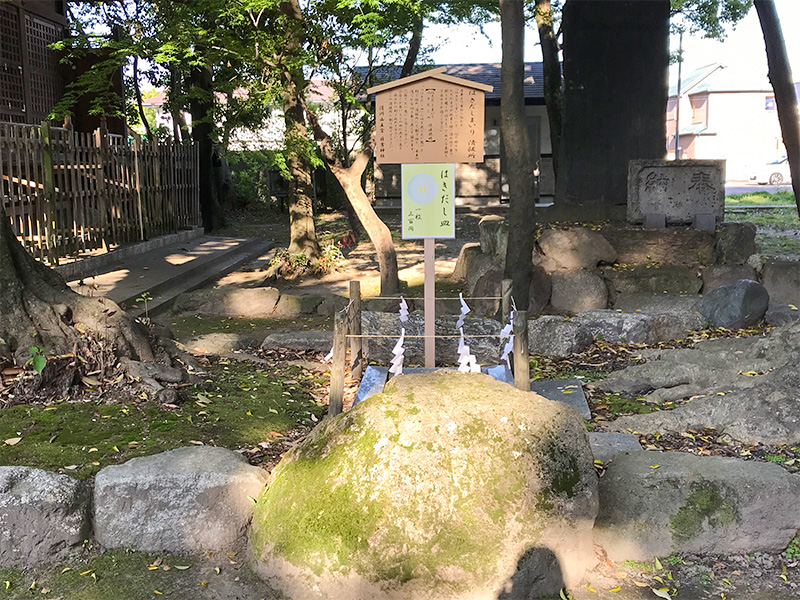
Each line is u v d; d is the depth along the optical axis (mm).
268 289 9031
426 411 3377
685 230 9398
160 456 3766
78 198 10938
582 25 10445
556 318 7074
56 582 3334
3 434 4188
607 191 10633
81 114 14969
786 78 8383
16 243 5371
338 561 3170
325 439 3518
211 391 5234
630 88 10516
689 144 48312
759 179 42406
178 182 15438
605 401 5441
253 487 3604
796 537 3600
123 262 11398
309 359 6672
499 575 3135
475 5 9805
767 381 4867
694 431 4676
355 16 8242
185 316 8766
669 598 3244
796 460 4137
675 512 3574
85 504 3572
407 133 5250
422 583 3125
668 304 8359
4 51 12492
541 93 20812
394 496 3180
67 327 5090
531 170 6934
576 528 3301
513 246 7066
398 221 19219
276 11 9352
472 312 8859
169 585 3312
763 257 9344
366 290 10516
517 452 3291
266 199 23719
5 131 9141
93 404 4660
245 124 14617
